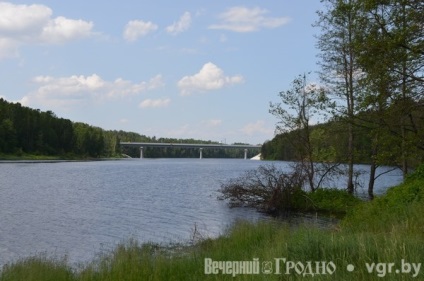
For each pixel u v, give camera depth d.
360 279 5.64
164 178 59.88
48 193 37.38
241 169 90.94
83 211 26.53
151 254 10.70
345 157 26.28
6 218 23.33
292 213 25.44
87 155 151.12
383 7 16.73
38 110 140.62
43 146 130.75
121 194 37.47
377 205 14.47
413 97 16.75
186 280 7.77
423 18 15.59
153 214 25.34
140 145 176.62
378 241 7.16
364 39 17.09
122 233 19.17
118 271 8.58
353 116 19.58
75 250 15.69
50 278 8.93
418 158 18.20
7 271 9.46
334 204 25.81
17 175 59.16
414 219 9.88
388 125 17.73
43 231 19.66
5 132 117.00
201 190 41.69
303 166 27.41
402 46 15.87
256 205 27.94
